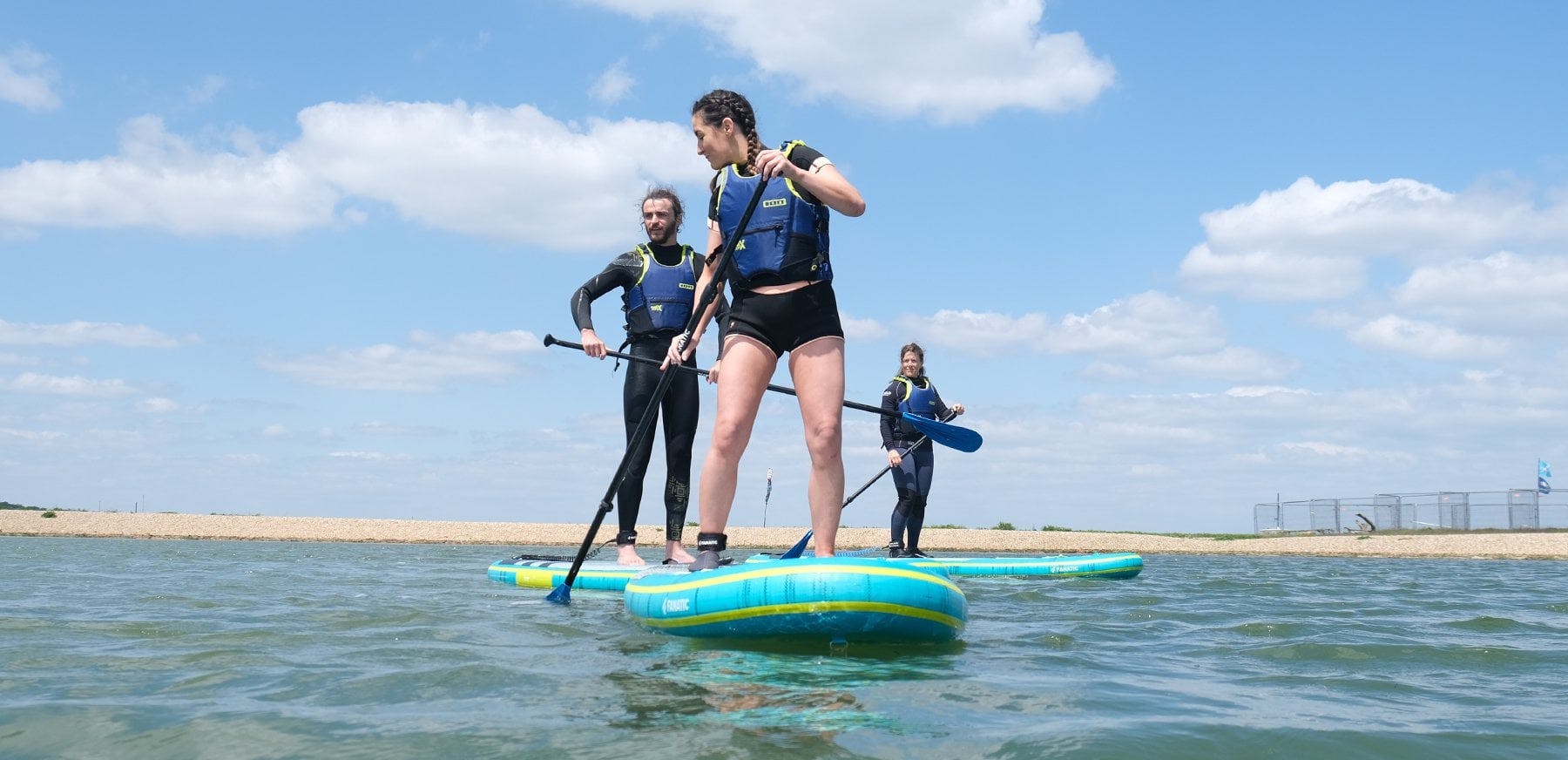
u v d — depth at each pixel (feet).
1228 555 53.78
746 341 12.66
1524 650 12.62
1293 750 7.05
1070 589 23.02
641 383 22.65
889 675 9.57
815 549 12.39
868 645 11.34
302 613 15.17
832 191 11.89
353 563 30.17
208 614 14.80
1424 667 11.37
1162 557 49.01
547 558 23.56
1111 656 11.72
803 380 12.46
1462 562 45.50
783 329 12.54
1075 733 7.24
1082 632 14.23
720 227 13.47
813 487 12.42
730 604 11.50
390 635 12.49
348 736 7.09
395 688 8.88
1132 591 22.75
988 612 17.17
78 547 37.91
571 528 59.36
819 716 7.67
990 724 7.54
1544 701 9.25
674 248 23.25
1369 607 19.39
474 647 11.43
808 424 12.45
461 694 8.60
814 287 12.44
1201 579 28.35
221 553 35.14
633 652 10.89
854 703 8.17
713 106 12.95
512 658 10.50
